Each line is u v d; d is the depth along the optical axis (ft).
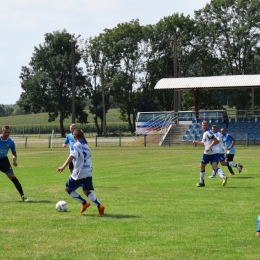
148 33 348.18
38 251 37.24
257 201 58.65
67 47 360.07
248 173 91.20
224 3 323.78
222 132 91.91
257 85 196.13
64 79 355.56
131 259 34.99
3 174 96.99
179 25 339.98
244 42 317.83
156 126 247.91
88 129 400.88
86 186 50.57
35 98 351.87
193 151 161.38
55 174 96.12
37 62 356.79
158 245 38.65
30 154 159.33
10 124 507.30
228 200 59.57
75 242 39.75
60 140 266.77
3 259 35.22
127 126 383.86
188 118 238.27
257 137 194.39
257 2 319.47
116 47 341.62
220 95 350.02
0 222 47.34
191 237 41.01
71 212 52.31
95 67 360.69
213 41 331.98
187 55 339.98
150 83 357.41
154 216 49.67
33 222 47.24
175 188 71.15
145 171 97.60
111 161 124.67
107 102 355.97
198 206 55.42
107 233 42.60
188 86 207.10
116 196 63.62
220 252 36.65
